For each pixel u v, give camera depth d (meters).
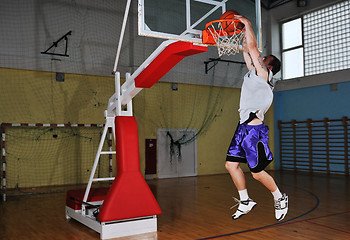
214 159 10.34
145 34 2.65
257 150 2.17
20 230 4.10
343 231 3.88
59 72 8.11
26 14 7.79
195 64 10.01
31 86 7.84
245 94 2.25
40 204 5.85
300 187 7.29
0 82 7.51
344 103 9.38
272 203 5.58
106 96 8.74
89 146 8.48
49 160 7.99
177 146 9.68
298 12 10.32
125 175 3.88
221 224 4.28
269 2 11.13
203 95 10.22
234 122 10.78
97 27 8.61
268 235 3.75
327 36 9.65
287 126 10.95
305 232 3.85
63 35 8.17
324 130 9.76
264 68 2.19
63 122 8.17
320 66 9.89
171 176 9.52
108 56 8.72
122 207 3.75
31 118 7.81
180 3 2.84
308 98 10.34
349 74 9.02
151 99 9.30
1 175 7.45
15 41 7.65
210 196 6.37
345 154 9.27
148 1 2.71
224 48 2.65
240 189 2.23
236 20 2.31
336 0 9.28
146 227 3.92
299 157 10.49
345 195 6.25
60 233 3.96
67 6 8.27
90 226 4.02
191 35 2.83
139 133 9.00
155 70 3.39
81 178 8.35
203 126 10.18
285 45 11.02
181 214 4.87
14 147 7.62
